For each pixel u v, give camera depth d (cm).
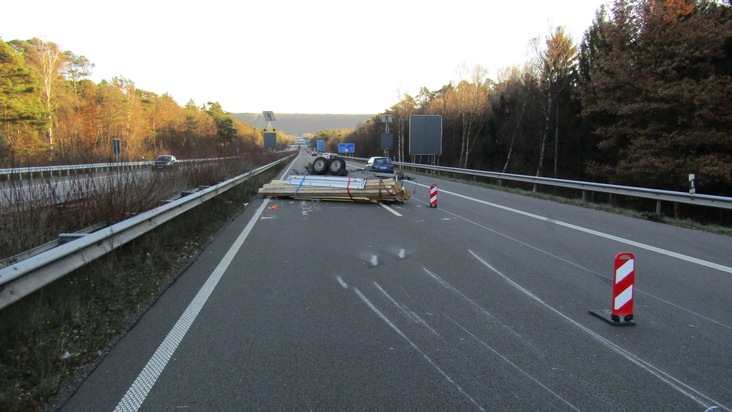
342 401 323
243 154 2702
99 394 331
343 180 1647
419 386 344
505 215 1277
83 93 6119
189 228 941
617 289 471
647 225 1129
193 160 1499
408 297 554
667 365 383
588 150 3155
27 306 434
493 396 331
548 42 3581
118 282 569
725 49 2117
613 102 2423
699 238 959
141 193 830
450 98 6625
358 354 398
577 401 326
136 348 408
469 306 524
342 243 880
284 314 494
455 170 3072
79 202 709
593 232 1016
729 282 630
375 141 9506
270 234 976
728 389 344
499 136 4384
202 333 442
